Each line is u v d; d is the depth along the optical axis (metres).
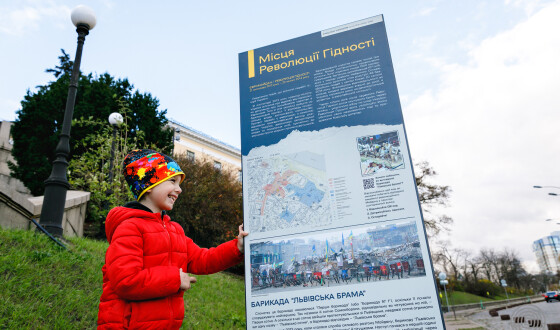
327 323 1.96
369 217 2.11
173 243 1.96
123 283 1.61
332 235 2.13
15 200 4.97
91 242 6.34
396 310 1.90
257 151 2.46
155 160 2.04
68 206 7.71
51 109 11.78
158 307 1.73
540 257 97.75
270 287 2.10
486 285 46.97
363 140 2.30
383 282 1.96
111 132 11.27
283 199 2.29
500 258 55.12
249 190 2.37
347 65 2.53
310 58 2.63
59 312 3.14
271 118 2.53
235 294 7.17
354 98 2.42
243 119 2.58
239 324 5.14
